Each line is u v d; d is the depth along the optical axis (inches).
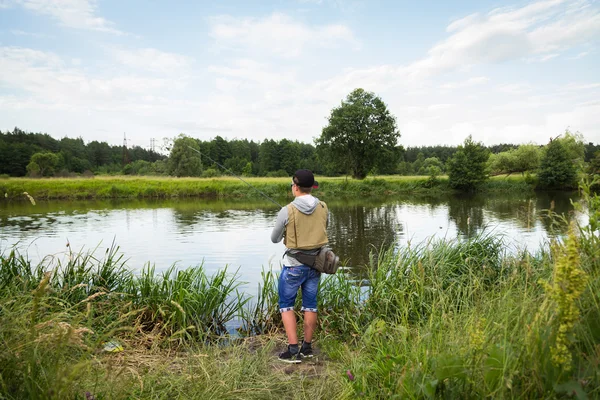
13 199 1149.1
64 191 1211.2
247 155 4596.5
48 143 3922.2
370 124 1977.1
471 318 92.0
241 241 446.3
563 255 70.8
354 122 1973.4
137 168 3024.1
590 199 89.7
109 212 815.7
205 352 120.2
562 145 1596.9
